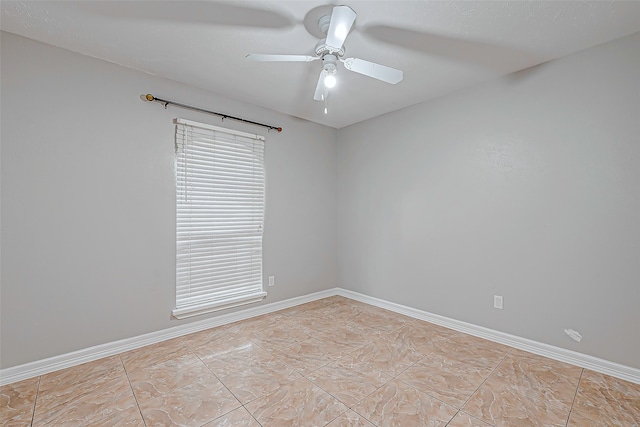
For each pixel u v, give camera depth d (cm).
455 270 296
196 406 178
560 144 233
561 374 213
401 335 281
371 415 170
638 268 202
